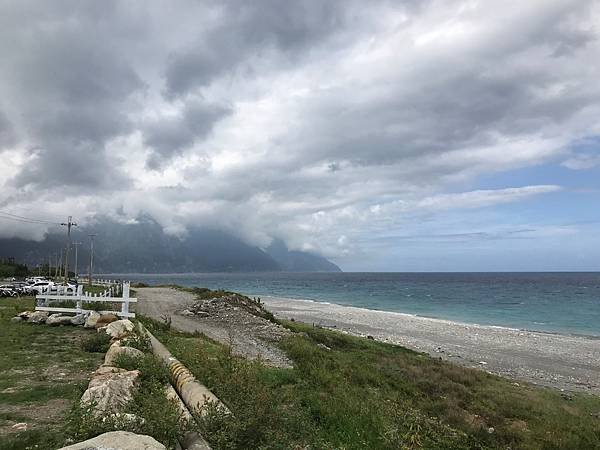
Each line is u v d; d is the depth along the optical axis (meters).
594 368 25.61
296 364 15.95
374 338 33.34
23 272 91.56
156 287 59.56
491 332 38.75
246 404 7.05
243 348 18.58
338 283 165.88
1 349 12.66
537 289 112.44
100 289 38.59
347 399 10.95
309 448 7.46
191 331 21.86
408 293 100.88
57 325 17.42
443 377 18.62
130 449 4.52
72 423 5.86
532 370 24.80
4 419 7.02
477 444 11.11
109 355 10.42
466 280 185.00
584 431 13.04
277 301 73.62
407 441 9.50
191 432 6.02
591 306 67.38
